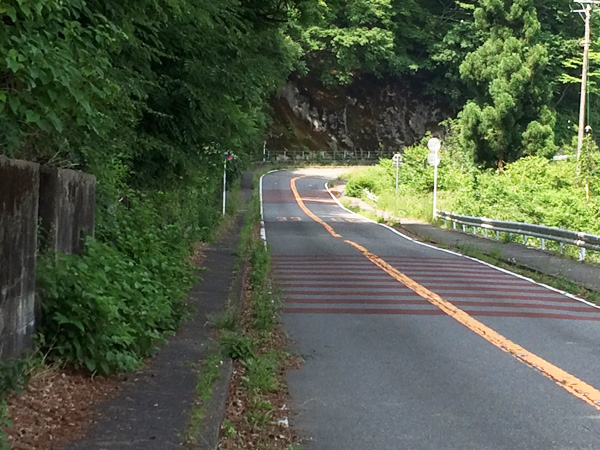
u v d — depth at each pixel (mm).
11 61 4926
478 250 20266
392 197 40875
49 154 8016
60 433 4922
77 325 6082
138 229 11852
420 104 79062
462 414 6137
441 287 13633
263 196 50031
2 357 5316
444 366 7762
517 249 20984
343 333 9414
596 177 34719
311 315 10617
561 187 36094
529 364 7891
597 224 26047
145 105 12375
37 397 5418
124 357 6465
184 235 15430
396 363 7871
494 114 42656
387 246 22125
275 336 9125
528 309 11523
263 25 15242
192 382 6375
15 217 5531
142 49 10977
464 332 9555
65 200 7406
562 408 6340
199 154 15484
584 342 9141
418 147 49750
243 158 26359
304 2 14906
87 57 6234
